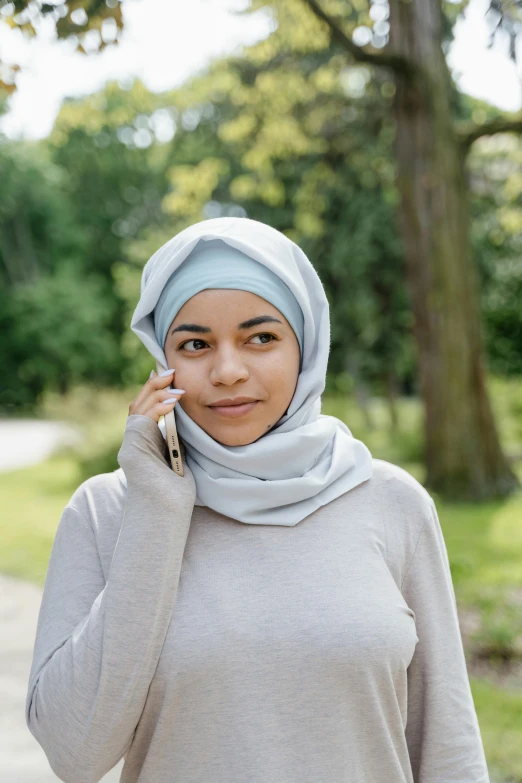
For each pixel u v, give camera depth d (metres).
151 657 1.34
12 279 38.50
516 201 12.27
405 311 14.95
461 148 9.94
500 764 3.09
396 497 1.61
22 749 3.53
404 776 1.47
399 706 1.49
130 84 10.36
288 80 12.14
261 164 13.54
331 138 13.02
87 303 37.78
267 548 1.47
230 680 1.37
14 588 6.34
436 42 9.58
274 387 1.50
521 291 16.17
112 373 38.38
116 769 3.24
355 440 1.68
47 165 38.06
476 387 10.02
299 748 1.39
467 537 7.65
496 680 4.05
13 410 37.81
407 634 1.47
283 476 1.54
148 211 39.25
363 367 15.73
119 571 1.35
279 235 1.60
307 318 1.57
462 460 9.88
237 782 1.36
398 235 14.13
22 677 4.35
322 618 1.41
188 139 16.83
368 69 12.10
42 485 12.55
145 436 1.43
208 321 1.46
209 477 1.49
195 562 1.46
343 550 1.49
